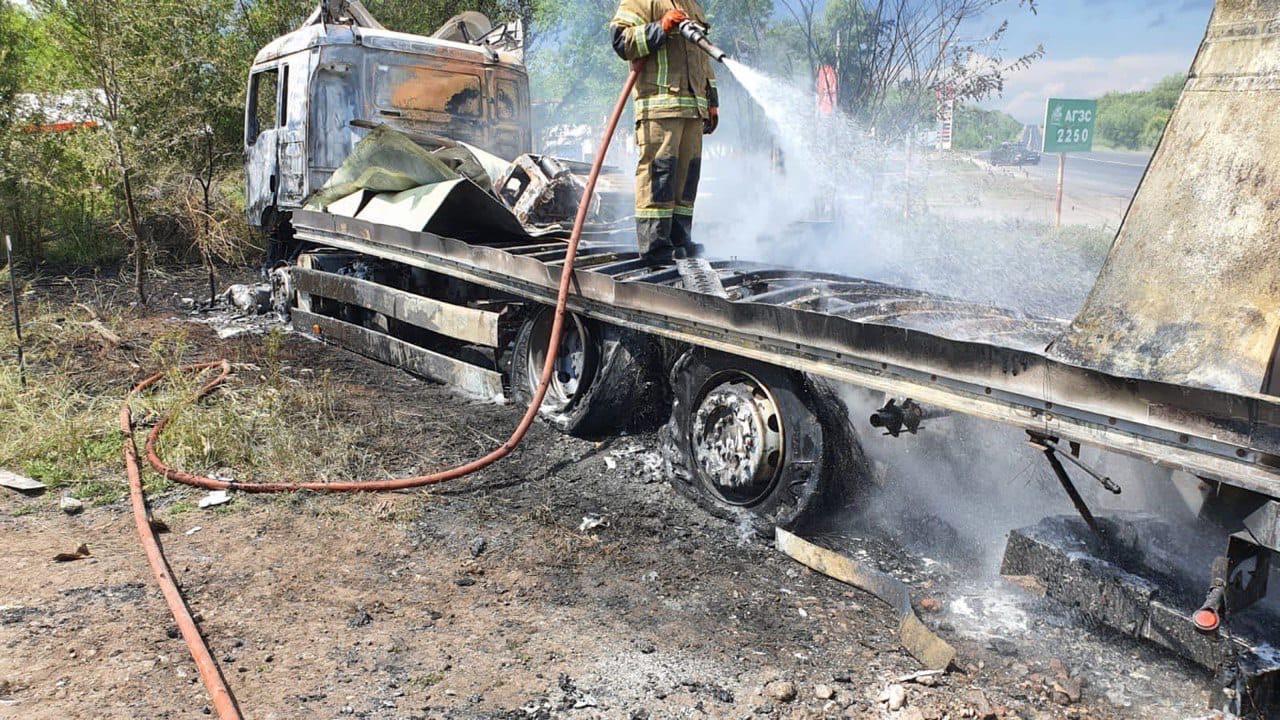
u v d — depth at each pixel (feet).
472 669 9.28
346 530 12.71
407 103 25.67
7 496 13.32
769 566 12.16
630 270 15.65
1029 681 9.25
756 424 13.01
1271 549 8.05
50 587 10.54
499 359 19.38
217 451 15.03
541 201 21.33
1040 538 10.27
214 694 8.28
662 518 13.64
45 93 30.12
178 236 36.35
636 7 14.76
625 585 11.43
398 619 10.29
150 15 28.22
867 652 9.91
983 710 8.62
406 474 14.99
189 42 30.86
